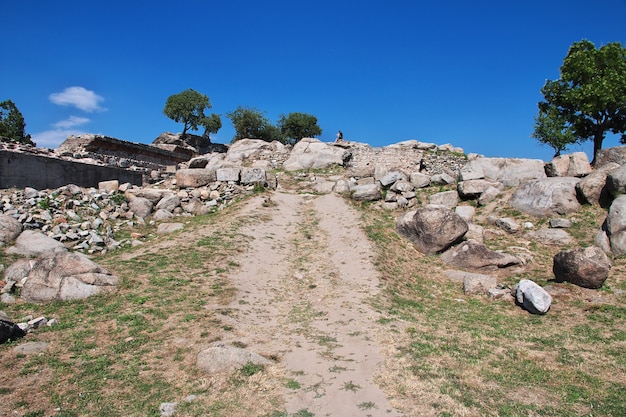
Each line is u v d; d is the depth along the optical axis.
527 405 6.36
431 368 7.45
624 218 13.41
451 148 33.28
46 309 9.30
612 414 6.17
